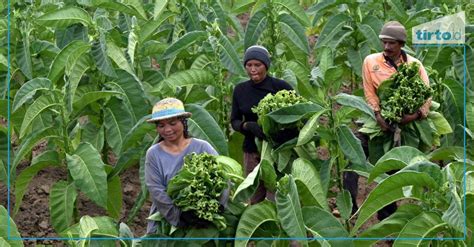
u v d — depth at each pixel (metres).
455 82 6.61
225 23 8.36
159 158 4.79
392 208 6.00
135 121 6.30
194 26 7.57
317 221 4.75
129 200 6.70
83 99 6.03
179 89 6.45
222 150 5.78
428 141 5.98
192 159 4.61
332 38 8.03
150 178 4.78
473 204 4.55
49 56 7.03
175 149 4.82
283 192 4.66
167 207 4.63
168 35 7.97
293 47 7.90
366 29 7.91
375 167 4.84
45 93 5.92
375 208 4.77
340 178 5.60
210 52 6.71
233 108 5.96
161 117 4.68
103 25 7.67
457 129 6.60
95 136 6.46
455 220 4.25
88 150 5.71
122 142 6.09
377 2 9.11
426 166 4.56
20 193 5.98
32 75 6.87
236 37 9.63
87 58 6.29
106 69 6.16
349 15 8.05
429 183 4.56
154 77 7.19
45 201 6.56
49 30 7.45
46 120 6.62
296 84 6.75
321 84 6.34
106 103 6.30
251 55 5.76
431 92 5.93
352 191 6.01
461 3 9.02
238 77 6.64
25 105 6.65
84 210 6.48
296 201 4.60
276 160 5.60
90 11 9.41
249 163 5.94
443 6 7.95
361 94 7.68
